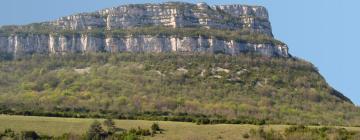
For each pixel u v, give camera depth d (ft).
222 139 586.04
